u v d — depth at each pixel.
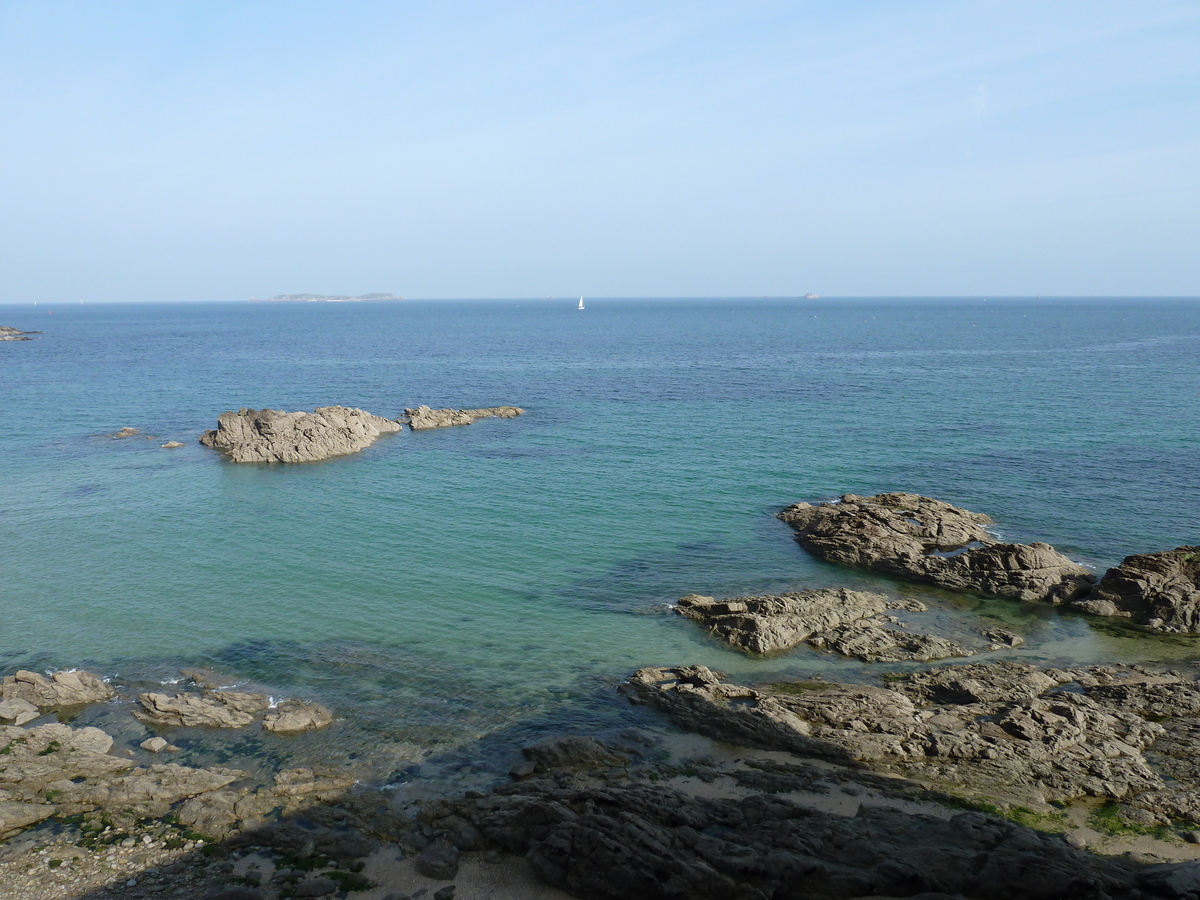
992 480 64.38
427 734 29.84
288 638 37.75
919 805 25.09
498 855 23.11
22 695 31.73
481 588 43.94
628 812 23.53
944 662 35.91
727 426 89.00
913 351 183.00
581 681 34.09
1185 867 20.97
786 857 21.22
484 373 144.00
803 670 35.28
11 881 21.92
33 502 59.50
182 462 73.00
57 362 158.38
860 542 48.47
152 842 23.64
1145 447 74.81
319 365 157.25
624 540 51.72
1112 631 39.38
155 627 38.72
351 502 59.97
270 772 27.39
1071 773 26.59
